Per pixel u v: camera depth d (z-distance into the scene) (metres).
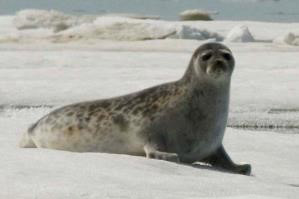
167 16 121.38
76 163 18.05
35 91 41.00
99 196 14.72
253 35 82.00
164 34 75.38
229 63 20.97
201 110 21.11
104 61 55.34
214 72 20.59
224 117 21.45
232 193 16.19
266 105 38.31
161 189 15.90
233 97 39.75
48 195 14.59
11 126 26.83
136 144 21.17
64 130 21.77
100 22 86.38
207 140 21.28
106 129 21.39
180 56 59.00
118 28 76.88
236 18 114.81
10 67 52.34
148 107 21.33
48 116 22.28
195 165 20.83
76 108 22.05
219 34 78.38
